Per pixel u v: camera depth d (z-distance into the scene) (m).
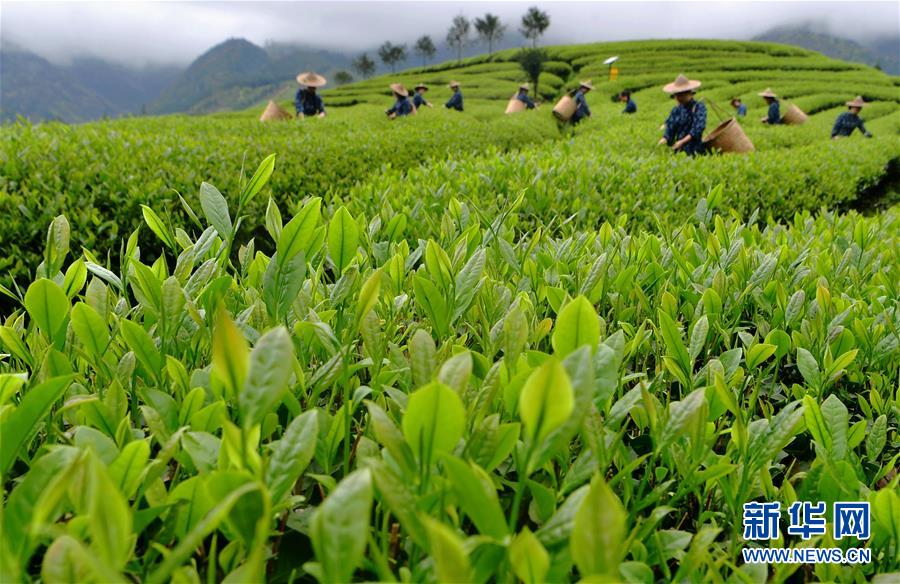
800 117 17.06
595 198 4.40
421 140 9.99
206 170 5.90
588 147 9.52
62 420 1.12
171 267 4.96
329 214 2.53
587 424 0.85
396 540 0.91
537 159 5.81
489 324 1.52
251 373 0.63
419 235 2.82
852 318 1.76
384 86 52.62
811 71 43.09
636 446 1.26
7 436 0.75
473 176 4.56
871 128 18.98
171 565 0.52
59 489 0.53
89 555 0.47
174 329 1.12
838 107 26.42
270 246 5.92
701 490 1.17
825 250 2.34
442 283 1.27
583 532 0.51
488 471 0.82
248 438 0.69
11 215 4.27
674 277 2.03
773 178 6.64
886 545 0.97
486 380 0.93
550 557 0.69
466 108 24.88
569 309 0.78
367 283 0.92
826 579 0.97
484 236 2.18
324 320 1.25
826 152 9.26
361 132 10.04
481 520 0.62
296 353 1.25
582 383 0.64
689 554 0.84
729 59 46.81
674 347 1.25
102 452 0.82
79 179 4.91
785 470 1.40
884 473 1.16
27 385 1.08
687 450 1.09
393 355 1.22
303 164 7.20
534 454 0.62
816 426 1.05
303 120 12.96
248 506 0.67
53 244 1.22
